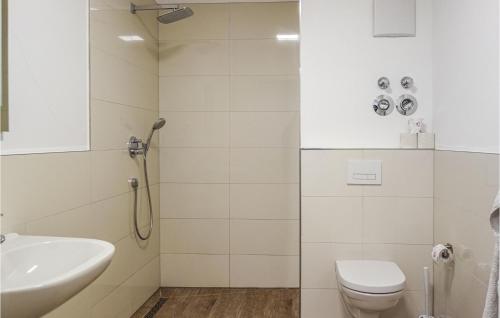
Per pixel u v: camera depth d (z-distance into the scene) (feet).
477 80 5.54
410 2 7.41
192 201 10.25
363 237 7.50
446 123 6.75
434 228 7.30
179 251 10.28
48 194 5.46
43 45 5.33
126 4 8.16
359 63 7.60
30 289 3.18
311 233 7.57
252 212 10.16
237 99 10.13
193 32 10.19
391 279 6.34
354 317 7.22
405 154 7.39
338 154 7.49
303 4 7.66
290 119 10.07
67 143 5.93
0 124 4.48
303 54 7.68
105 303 7.13
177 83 10.20
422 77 7.50
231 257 10.21
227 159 10.18
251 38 10.09
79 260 4.45
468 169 5.81
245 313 8.76
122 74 7.96
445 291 6.76
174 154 10.25
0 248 4.17
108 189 7.30
